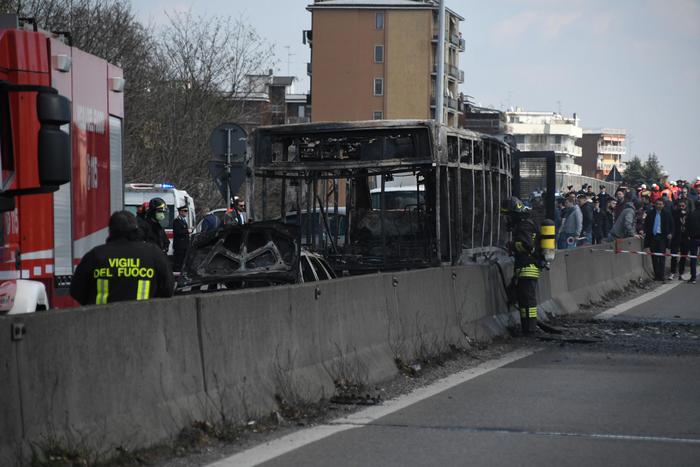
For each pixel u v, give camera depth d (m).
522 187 34.81
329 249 27.38
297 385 14.44
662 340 23.53
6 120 11.67
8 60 15.41
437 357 19.45
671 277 45.69
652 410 14.40
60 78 17.83
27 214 15.91
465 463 11.09
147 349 11.51
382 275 17.97
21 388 9.64
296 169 26.78
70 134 18.45
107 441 10.62
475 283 22.81
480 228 29.28
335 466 10.95
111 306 10.96
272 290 14.23
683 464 11.08
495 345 22.66
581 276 32.81
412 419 13.77
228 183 32.84
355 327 16.69
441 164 26.12
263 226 21.20
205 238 21.27
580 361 19.98
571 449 11.81
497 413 14.18
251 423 12.98
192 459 11.30
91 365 10.60
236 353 13.23
